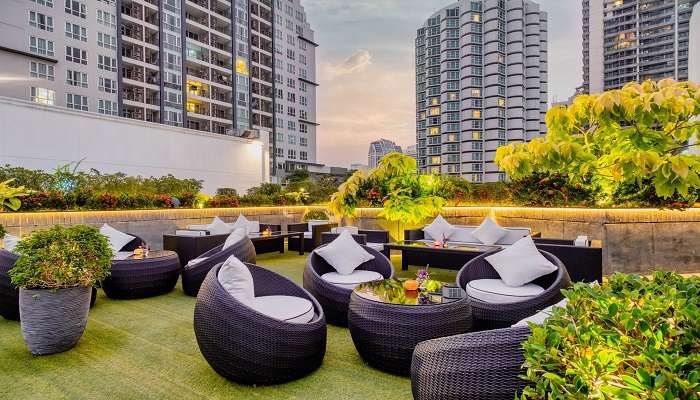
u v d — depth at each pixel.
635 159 2.96
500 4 58.56
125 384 2.53
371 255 4.67
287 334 2.53
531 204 7.46
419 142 71.50
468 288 3.75
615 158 3.44
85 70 28.95
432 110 67.12
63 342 3.04
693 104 2.83
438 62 66.62
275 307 2.95
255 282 3.37
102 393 2.41
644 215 6.15
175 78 35.09
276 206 11.76
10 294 3.73
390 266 4.48
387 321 2.66
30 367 2.79
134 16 32.66
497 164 4.14
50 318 2.97
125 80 31.30
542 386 1.05
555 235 6.99
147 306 4.46
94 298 4.41
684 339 0.99
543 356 1.08
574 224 6.68
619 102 2.97
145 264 4.84
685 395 0.82
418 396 1.74
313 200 12.96
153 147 14.99
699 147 3.25
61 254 3.01
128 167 14.18
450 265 6.34
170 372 2.71
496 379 1.51
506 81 59.69
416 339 2.60
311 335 2.65
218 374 2.66
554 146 3.46
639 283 1.51
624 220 6.18
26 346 3.21
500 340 1.53
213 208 10.05
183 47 35.84
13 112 11.57
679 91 2.84
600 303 1.21
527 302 3.24
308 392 2.43
